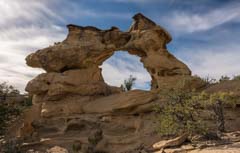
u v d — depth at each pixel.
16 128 31.89
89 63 34.91
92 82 34.72
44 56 35.12
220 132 23.83
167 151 20.97
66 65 35.03
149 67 32.84
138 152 22.89
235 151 17.94
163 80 31.61
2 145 23.14
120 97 30.31
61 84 33.19
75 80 33.81
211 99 24.75
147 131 26.19
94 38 35.00
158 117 26.22
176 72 32.38
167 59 33.00
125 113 29.59
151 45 33.09
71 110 32.22
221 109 24.69
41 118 32.66
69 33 36.00
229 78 33.91
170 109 24.08
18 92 32.38
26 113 32.81
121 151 24.56
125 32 35.34
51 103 33.19
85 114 31.55
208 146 20.39
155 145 22.91
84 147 25.91
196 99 24.73
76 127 29.88
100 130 26.73
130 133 27.64
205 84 32.06
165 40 34.84
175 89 26.05
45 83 34.00
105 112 30.31
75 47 34.19
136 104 29.03
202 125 22.88
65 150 26.14
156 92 29.86
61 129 30.44
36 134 30.44
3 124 29.00
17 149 22.98
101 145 25.92
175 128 23.44
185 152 19.95
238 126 25.62
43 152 25.66
